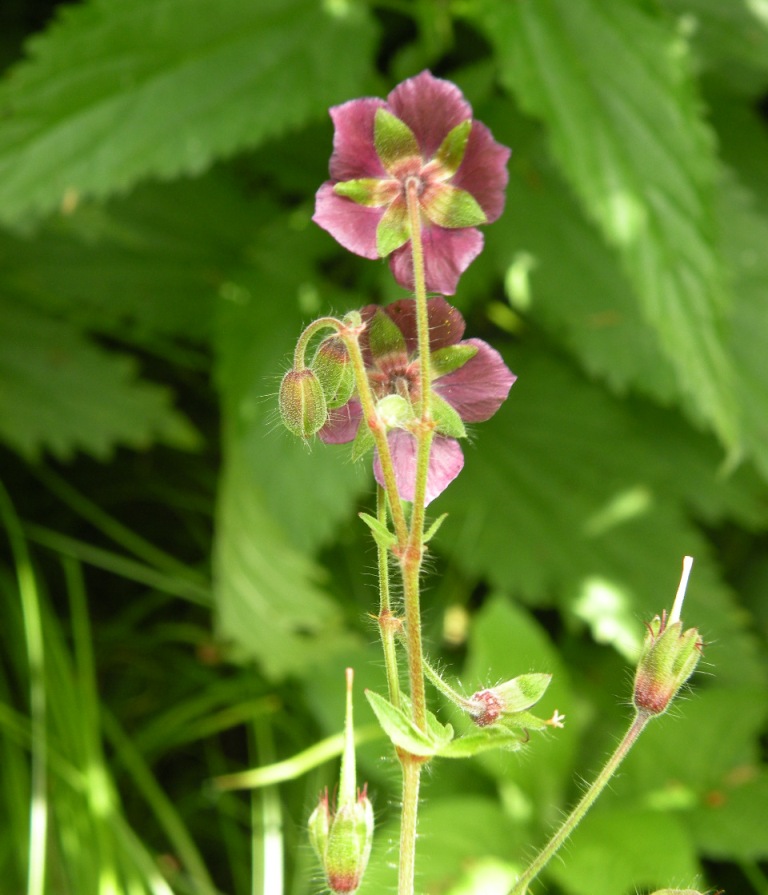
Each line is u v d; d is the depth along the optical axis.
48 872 0.41
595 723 0.48
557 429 0.51
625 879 0.39
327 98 0.43
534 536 0.48
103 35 0.41
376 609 0.51
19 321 0.51
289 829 0.47
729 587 0.55
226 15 0.43
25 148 0.40
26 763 0.45
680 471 0.51
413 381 0.27
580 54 0.40
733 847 0.42
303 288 0.48
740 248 0.48
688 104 0.40
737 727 0.45
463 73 0.49
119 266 0.51
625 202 0.39
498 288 0.55
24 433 0.48
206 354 0.56
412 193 0.26
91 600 0.55
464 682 0.44
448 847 0.39
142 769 0.46
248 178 0.53
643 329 0.47
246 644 0.46
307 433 0.26
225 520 0.46
